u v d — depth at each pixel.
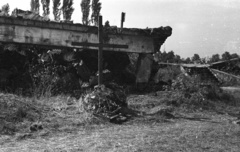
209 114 11.83
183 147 7.24
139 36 15.98
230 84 20.50
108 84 11.48
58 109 10.19
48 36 14.49
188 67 22.22
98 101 10.33
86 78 14.57
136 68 16.59
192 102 12.98
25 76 13.75
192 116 11.27
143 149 6.95
